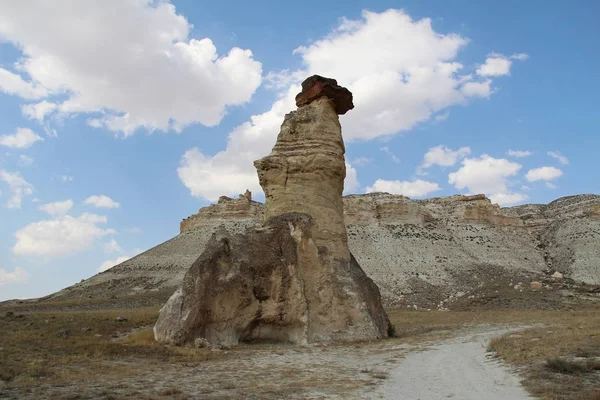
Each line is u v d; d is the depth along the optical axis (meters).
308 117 39.78
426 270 108.31
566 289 86.62
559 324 38.28
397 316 60.09
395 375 18.84
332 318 32.12
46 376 16.80
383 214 140.38
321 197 37.41
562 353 20.16
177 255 132.88
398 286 98.25
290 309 31.06
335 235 36.66
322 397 14.58
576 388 14.18
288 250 32.91
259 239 33.28
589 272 102.94
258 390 15.64
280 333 31.34
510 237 137.00
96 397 13.98
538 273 109.06
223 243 31.38
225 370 20.05
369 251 119.44
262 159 39.03
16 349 21.45
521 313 59.72
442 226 138.88
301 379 17.95
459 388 15.62
